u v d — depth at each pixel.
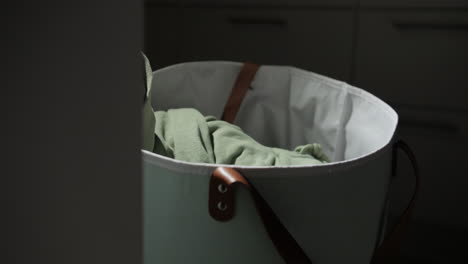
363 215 0.43
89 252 0.20
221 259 0.39
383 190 0.46
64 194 0.19
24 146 0.18
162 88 0.69
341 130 0.66
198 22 1.24
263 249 0.39
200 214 0.39
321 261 0.41
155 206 0.41
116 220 0.21
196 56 1.27
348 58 1.10
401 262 1.04
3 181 0.17
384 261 0.48
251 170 0.37
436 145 1.05
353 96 0.64
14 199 0.18
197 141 0.58
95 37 0.19
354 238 0.43
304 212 0.39
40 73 0.18
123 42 0.20
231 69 0.74
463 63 0.99
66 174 0.19
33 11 0.17
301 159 0.62
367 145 0.61
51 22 0.18
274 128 0.75
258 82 0.74
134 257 0.23
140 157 0.22
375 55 1.07
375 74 1.08
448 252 1.06
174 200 0.39
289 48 1.16
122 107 0.21
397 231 0.48
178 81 0.70
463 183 1.04
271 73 0.73
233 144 0.60
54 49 0.18
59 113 0.18
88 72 0.19
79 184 0.20
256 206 0.36
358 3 1.06
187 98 0.72
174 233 0.40
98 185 0.20
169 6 1.26
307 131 0.72
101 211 0.21
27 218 0.18
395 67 1.05
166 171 0.39
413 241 1.09
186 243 0.40
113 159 0.21
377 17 1.05
